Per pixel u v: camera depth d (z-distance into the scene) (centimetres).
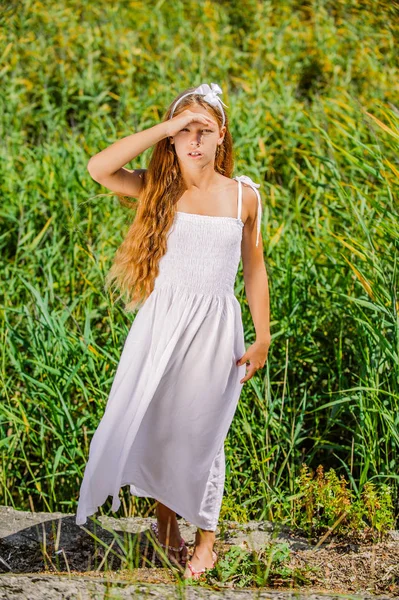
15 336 483
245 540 370
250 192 343
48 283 542
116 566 356
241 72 945
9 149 772
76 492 452
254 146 745
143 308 340
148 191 338
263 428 438
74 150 722
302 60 959
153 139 326
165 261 336
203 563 342
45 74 934
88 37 988
